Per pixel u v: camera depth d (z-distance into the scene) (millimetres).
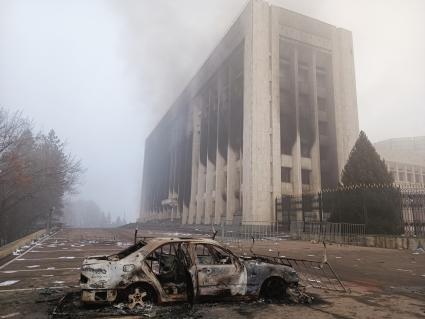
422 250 19188
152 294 6258
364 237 23000
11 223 46594
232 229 39781
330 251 18953
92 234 39781
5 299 7145
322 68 52156
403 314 6172
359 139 28688
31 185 37406
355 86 52156
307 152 47219
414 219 24234
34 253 17594
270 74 45000
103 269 5977
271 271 7039
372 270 11945
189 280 6359
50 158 42969
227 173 48281
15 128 29719
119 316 5664
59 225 59438
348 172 28062
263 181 40531
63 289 8258
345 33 53969
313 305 6750
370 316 6004
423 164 62188
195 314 5844
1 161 29078
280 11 48906
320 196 29766
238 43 49781
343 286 8680
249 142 41812
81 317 5621
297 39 49719
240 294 6621
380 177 26859
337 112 49594
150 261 7555
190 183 67438
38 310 6258
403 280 9953
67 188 55156
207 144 58594
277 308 6402
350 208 25938
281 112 46094
